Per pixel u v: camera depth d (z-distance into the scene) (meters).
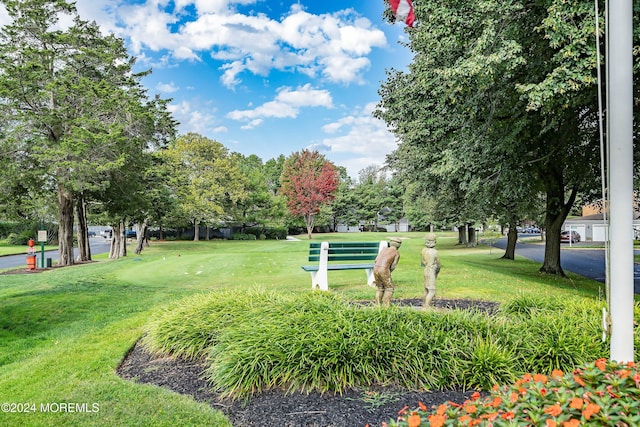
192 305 4.87
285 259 15.80
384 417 2.74
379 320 3.82
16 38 16.56
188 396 3.17
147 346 4.41
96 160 15.73
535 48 6.64
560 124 9.04
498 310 5.38
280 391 3.18
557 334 3.56
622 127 2.32
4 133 14.40
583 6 5.02
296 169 42.59
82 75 17.81
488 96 7.73
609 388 1.80
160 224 30.19
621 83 2.31
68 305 6.93
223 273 12.08
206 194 34.38
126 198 19.34
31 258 16.47
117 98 16.48
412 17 3.14
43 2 16.58
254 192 41.41
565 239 35.69
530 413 1.64
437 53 7.72
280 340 3.46
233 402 3.05
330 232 53.88
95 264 16.56
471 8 6.47
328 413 2.82
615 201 2.36
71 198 18.19
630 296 2.35
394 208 53.69
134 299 7.48
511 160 9.70
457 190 13.56
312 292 5.47
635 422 1.53
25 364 4.04
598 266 17.50
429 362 3.28
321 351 3.30
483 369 3.17
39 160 14.80
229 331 3.90
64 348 4.48
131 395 3.15
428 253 4.88
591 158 10.95
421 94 9.75
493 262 18.44
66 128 16.41
